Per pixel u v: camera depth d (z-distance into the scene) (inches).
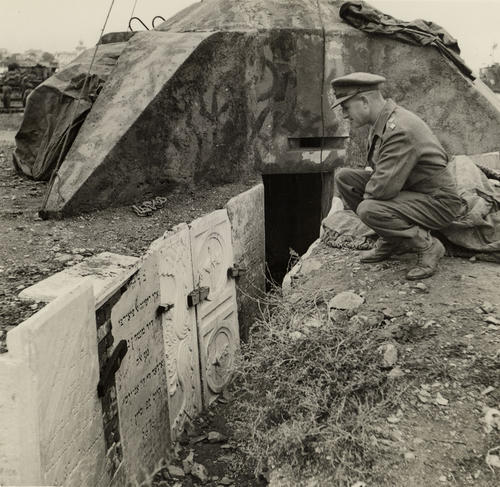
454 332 161.0
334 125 289.1
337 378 146.3
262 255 291.0
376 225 184.2
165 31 300.4
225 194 267.0
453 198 184.1
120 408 167.0
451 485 119.6
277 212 381.1
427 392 142.2
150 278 187.8
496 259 197.3
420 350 155.5
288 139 288.4
